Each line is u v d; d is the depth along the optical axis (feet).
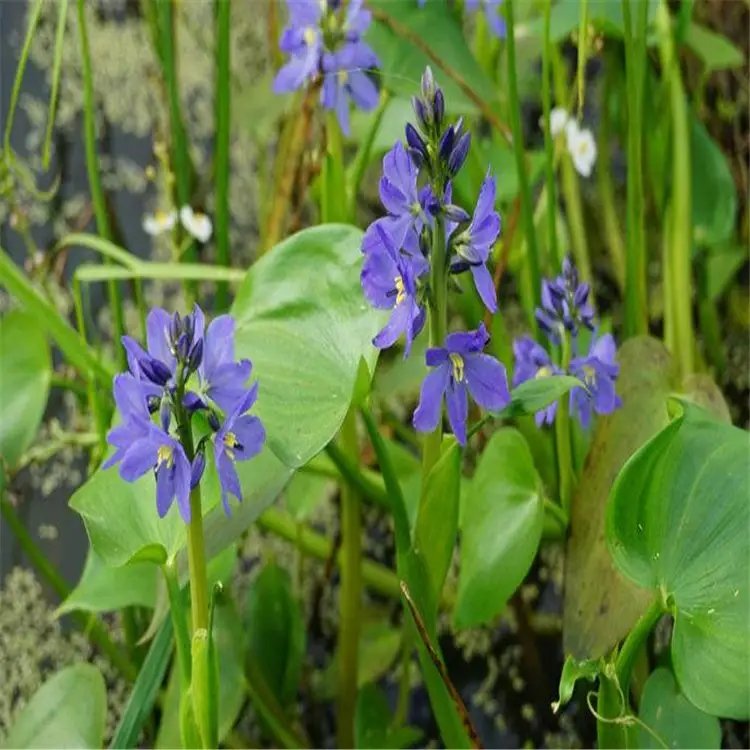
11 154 1.98
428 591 1.60
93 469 1.97
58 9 2.36
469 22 2.40
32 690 2.22
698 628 1.49
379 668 2.11
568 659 1.51
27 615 2.24
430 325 1.46
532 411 1.52
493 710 2.24
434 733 2.23
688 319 2.12
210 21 2.42
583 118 2.44
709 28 2.39
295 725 2.08
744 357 2.42
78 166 2.37
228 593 1.93
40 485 2.27
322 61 1.79
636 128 1.91
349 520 1.95
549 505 1.73
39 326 1.87
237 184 2.42
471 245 1.43
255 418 1.40
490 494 1.68
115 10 2.39
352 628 1.99
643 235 2.01
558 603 2.28
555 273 1.91
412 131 1.42
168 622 1.66
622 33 2.02
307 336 1.58
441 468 1.55
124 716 1.63
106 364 2.00
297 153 1.99
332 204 1.85
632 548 1.54
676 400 1.63
